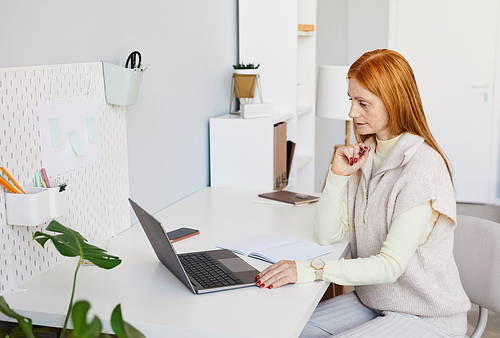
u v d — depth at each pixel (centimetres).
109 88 153
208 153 238
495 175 456
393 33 465
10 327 121
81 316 76
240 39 265
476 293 148
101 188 155
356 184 155
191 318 106
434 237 134
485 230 150
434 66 456
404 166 136
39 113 126
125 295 117
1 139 114
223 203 202
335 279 126
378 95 136
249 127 226
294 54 259
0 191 114
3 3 115
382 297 139
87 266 136
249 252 144
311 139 306
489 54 438
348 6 486
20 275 122
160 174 195
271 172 227
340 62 477
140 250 149
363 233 145
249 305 112
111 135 159
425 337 129
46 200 118
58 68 132
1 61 116
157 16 184
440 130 464
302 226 171
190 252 146
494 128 448
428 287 131
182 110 209
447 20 446
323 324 142
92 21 148
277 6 257
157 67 187
